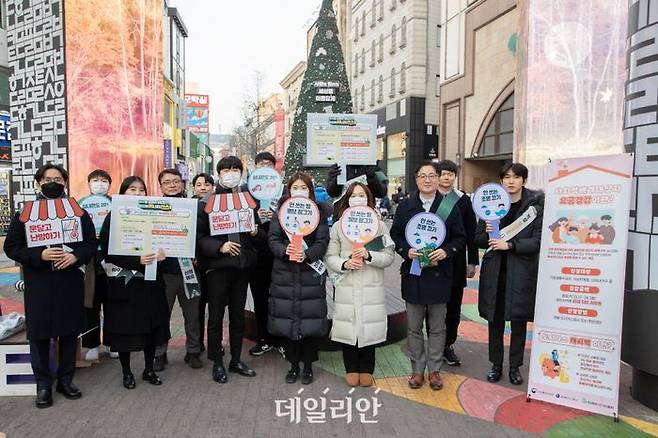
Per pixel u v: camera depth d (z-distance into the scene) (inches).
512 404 156.3
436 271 163.3
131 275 157.8
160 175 183.8
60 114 280.7
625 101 163.9
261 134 1571.1
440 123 1015.6
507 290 167.0
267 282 199.2
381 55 1310.3
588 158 153.9
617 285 146.6
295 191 168.4
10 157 561.0
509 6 765.3
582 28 389.7
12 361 160.6
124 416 144.6
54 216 146.9
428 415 148.0
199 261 173.6
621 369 191.2
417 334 168.6
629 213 149.6
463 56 912.3
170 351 207.5
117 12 296.7
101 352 203.8
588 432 138.3
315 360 189.0
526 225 164.9
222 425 139.6
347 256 167.3
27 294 148.1
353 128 207.8
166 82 1163.9
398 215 173.0
